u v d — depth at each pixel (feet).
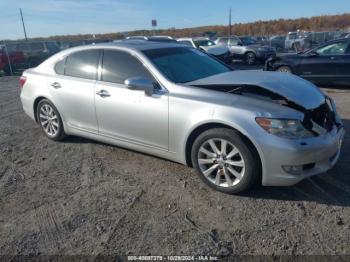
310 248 9.16
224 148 11.85
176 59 14.85
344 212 10.69
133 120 14.07
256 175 11.54
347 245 9.18
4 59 61.11
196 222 10.60
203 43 65.21
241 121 11.23
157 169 14.38
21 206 12.12
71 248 9.71
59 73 17.19
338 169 13.44
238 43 69.77
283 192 12.03
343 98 26.58
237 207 11.30
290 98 11.79
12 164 15.90
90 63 15.89
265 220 10.52
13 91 38.22
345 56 30.37
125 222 10.76
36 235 10.39
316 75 32.22
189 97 12.48
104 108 15.01
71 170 14.83
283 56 34.37
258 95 12.09
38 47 72.02
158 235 10.06
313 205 11.17
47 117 18.24
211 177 12.49
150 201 11.92
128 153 16.25
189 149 12.96
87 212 11.44
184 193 12.34
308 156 10.98
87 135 16.47
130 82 12.79
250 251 9.20
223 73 15.02
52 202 12.25
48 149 17.51
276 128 10.88
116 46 15.21
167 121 12.96
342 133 12.75
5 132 21.07
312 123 11.39
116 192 12.66
